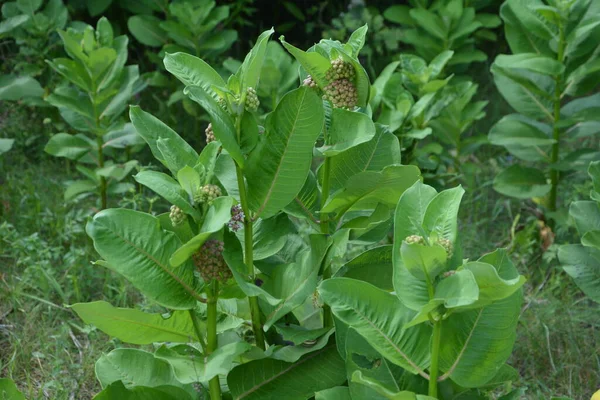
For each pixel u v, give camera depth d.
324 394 1.95
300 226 3.00
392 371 1.96
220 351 1.94
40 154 3.61
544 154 3.02
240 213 1.93
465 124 3.38
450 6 3.79
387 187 2.03
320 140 2.19
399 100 2.84
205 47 3.69
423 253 1.79
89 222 1.89
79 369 2.45
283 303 2.01
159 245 1.91
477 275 1.79
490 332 1.90
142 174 1.89
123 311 1.92
